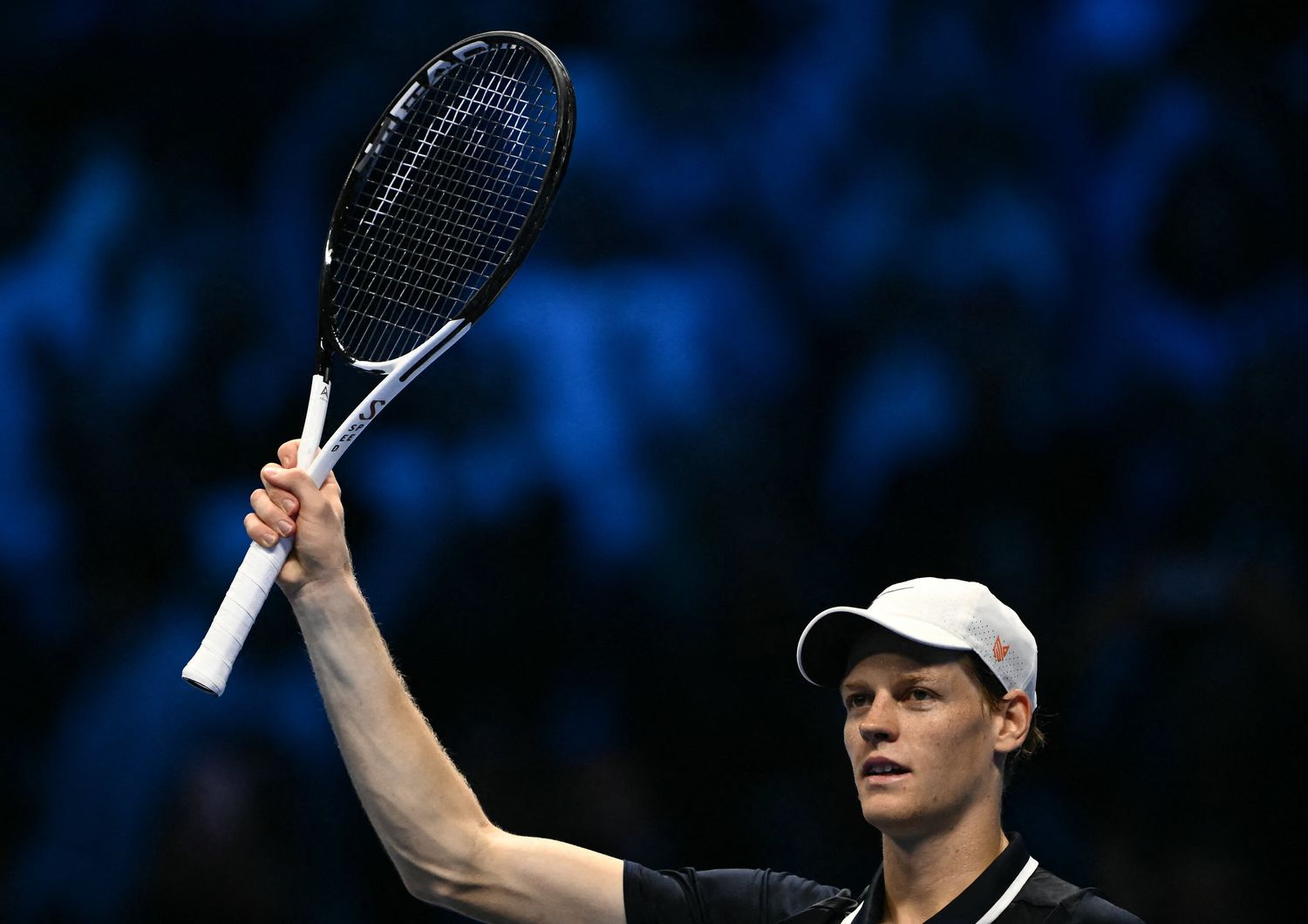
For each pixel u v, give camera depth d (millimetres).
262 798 32750
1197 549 34312
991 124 37125
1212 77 37500
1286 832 30906
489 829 12438
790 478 36156
